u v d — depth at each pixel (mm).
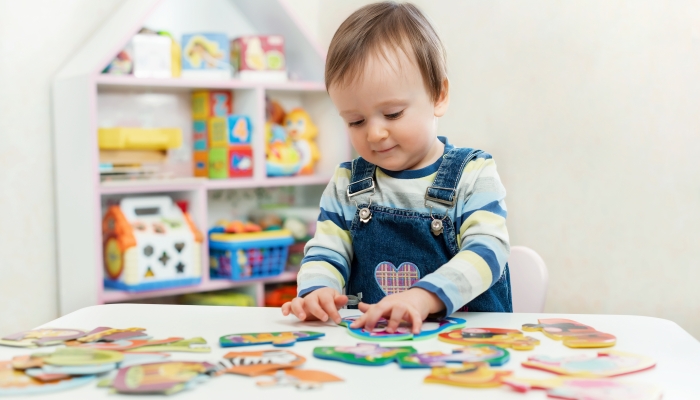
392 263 1023
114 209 1921
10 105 2012
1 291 2016
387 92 941
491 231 937
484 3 1980
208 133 2180
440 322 785
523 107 1899
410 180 1047
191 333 751
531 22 1864
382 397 530
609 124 1701
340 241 1059
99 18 2154
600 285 1737
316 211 2242
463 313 848
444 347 675
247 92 2154
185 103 2225
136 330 757
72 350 653
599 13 1711
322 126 2379
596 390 530
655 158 1607
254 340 697
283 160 2197
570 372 579
